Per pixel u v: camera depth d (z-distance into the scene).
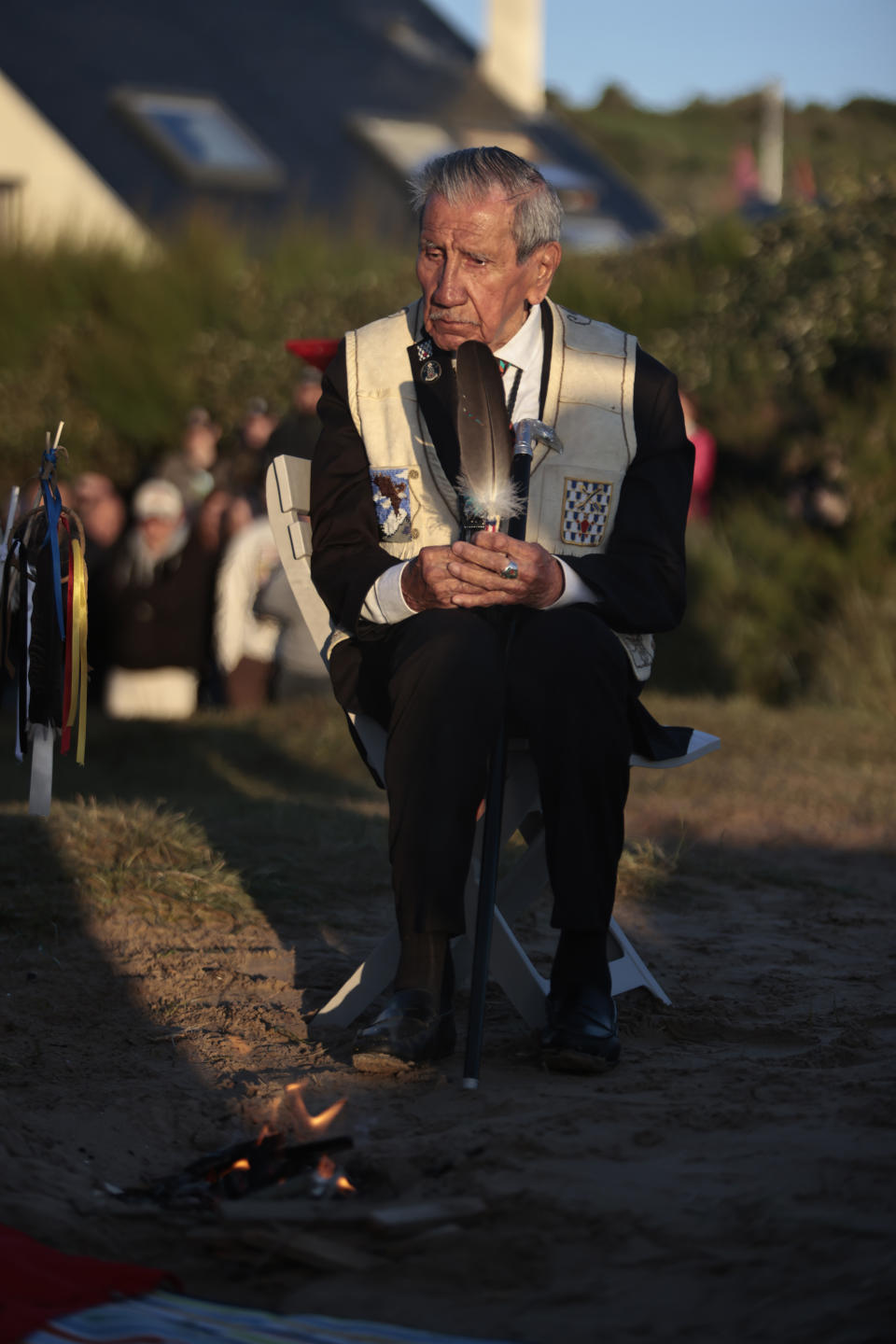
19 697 3.80
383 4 32.47
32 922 4.93
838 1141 2.97
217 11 29.03
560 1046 3.53
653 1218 2.63
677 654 13.39
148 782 9.36
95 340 18.08
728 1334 2.23
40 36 25.84
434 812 3.42
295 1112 3.27
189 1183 2.90
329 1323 2.27
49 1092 3.38
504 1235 2.59
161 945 4.86
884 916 5.67
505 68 32.66
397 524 3.89
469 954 3.87
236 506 12.62
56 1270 2.37
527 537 3.83
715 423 15.20
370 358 3.98
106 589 12.45
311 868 5.94
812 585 13.60
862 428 13.91
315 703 11.28
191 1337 2.18
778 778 8.60
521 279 3.82
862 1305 2.23
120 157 23.78
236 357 17.94
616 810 3.56
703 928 5.42
